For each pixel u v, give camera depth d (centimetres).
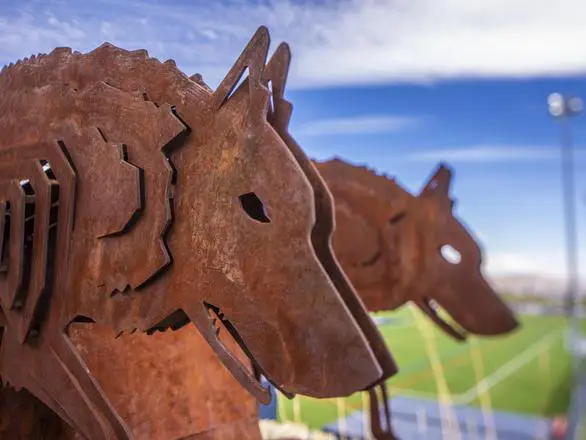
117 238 75
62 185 79
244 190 67
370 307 165
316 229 71
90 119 78
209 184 69
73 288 78
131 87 76
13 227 82
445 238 171
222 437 112
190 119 71
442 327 174
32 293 81
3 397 96
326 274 63
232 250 67
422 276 169
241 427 115
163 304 72
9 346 87
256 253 66
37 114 84
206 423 109
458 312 170
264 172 66
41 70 85
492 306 169
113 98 76
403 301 168
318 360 63
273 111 72
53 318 81
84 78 81
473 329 170
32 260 81
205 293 69
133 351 99
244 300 66
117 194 73
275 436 162
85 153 77
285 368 65
